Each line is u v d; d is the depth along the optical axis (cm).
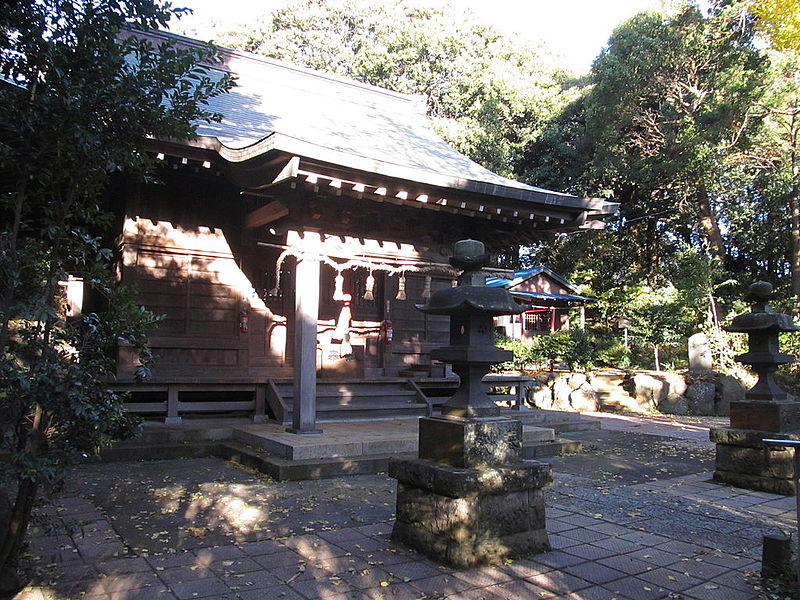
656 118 2372
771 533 510
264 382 957
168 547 448
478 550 413
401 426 923
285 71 1420
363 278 1142
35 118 318
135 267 909
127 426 359
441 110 2997
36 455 324
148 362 374
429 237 1005
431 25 2938
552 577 397
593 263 2980
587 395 1762
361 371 1112
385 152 1123
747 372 1795
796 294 2103
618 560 435
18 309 302
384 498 619
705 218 2398
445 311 451
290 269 1052
